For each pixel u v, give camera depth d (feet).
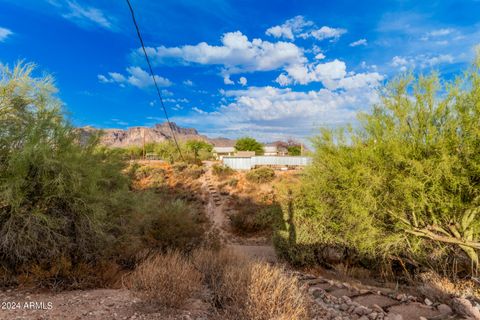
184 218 27.63
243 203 67.26
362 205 20.90
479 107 15.79
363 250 22.26
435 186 17.02
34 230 14.87
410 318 12.94
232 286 12.19
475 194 16.79
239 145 201.87
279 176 85.20
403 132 19.77
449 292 15.47
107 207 18.76
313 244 26.61
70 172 16.06
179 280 12.39
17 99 16.88
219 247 27.61
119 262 20.49
